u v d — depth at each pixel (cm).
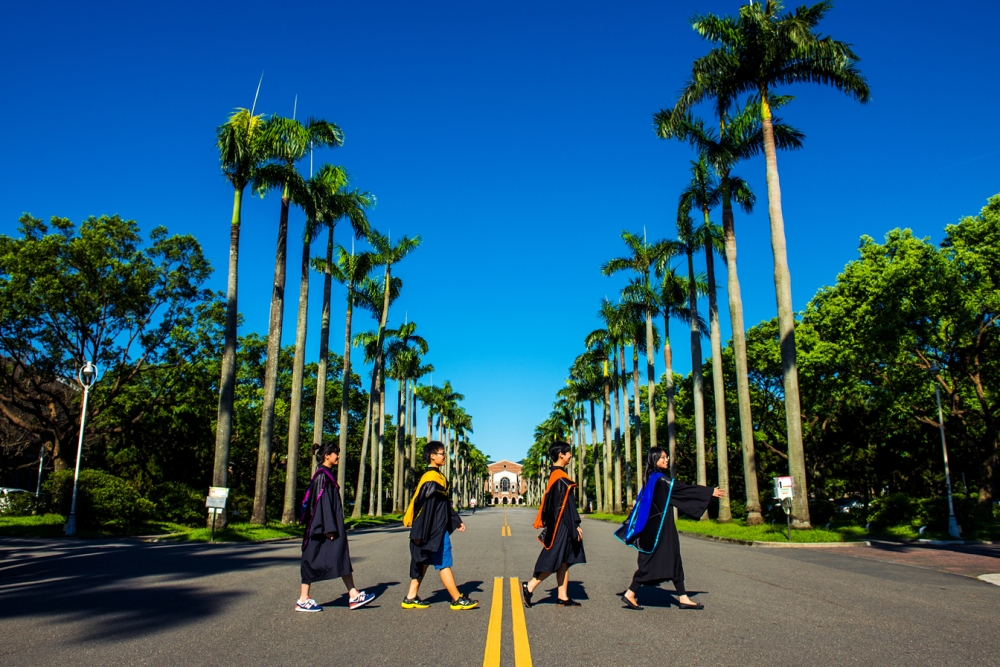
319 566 742
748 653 556
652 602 802
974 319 3058
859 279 3322
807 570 1180
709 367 5062
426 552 743
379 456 5122
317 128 2931
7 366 3803
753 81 2403
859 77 2288
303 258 2947
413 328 5384
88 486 2431
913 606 787
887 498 2811
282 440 5297
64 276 3219
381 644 591
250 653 561
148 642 599
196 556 1448
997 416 3300
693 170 3108
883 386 3456
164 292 3531
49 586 946
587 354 5491
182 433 3741
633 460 7019
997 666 518
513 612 735
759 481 5178
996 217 3050
